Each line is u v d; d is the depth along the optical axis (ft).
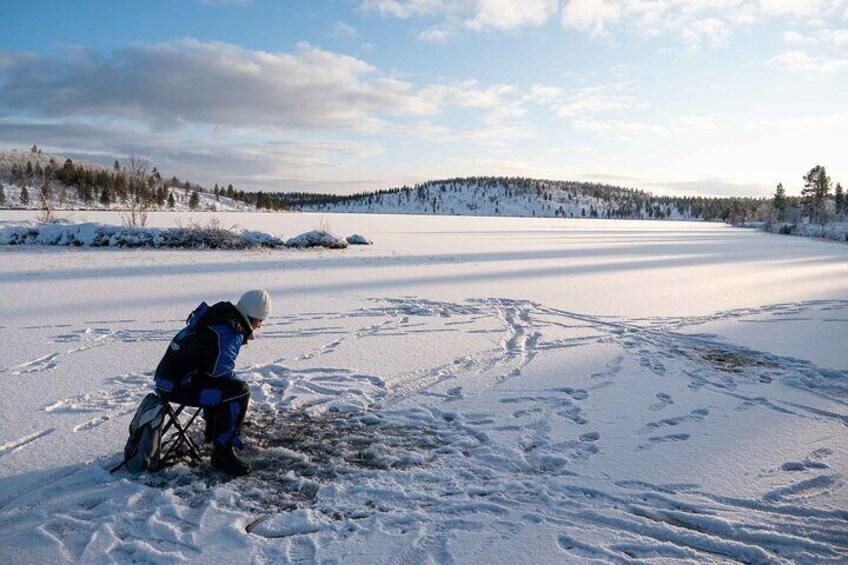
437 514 11.39
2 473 12.62
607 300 38.52
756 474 13.29
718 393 19.22
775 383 20.36
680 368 22.18
